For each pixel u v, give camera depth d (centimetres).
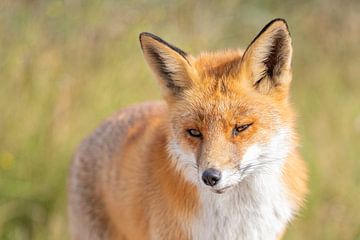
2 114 1252
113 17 1452
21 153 1229
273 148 790
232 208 824
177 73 822
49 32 1391
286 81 805
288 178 831
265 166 796
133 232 922
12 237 1161
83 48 1380
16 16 1369
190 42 1549
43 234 1160
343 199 1260
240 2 1848
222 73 817
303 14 1920
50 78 1298
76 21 1409
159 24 1527
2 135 1241
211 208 822
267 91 804
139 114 992
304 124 1474
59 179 1216
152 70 833
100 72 1355
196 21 1625
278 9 1916
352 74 1770
